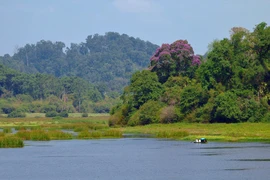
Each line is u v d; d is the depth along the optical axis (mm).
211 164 156625
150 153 186625
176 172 144375
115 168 153750
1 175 144125
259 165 152750
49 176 141875
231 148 194125
